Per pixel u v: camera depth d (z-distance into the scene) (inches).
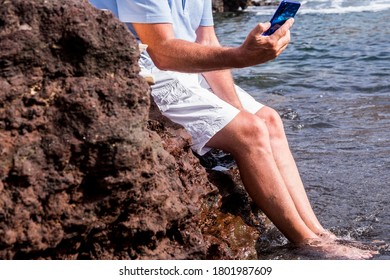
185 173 165.6
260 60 157.6
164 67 165.9
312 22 692.1
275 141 178.9
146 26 162.9
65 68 126.5
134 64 131.7
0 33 123.2
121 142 124.1
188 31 179.9
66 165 122.5
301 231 168.7
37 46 124.0
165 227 135.5
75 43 126.7
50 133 122.8
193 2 180.7
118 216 129.4
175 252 139.3
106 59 129.0
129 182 126.0
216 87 185.9
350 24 655.8
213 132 169.6
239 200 183.3
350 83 373.7
